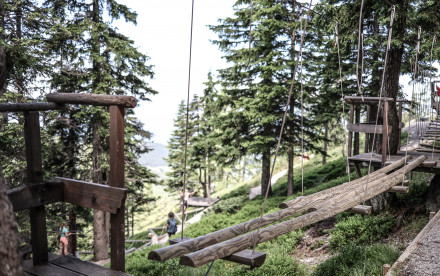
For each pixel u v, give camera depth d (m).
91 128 17.22
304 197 4.80
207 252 2.79
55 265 3.10
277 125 18.66
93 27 14.70
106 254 16.70
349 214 10.32
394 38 9.74
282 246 9.84
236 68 18.19
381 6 9.83
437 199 8.73
